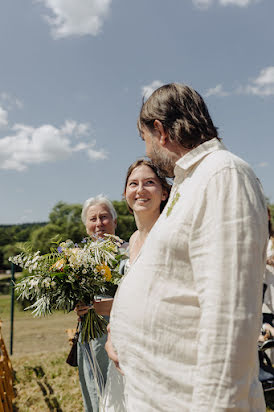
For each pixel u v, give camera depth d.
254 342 0.87
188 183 1.12
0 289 16.91
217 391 0.85
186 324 1.04
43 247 21.09
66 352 6.02
